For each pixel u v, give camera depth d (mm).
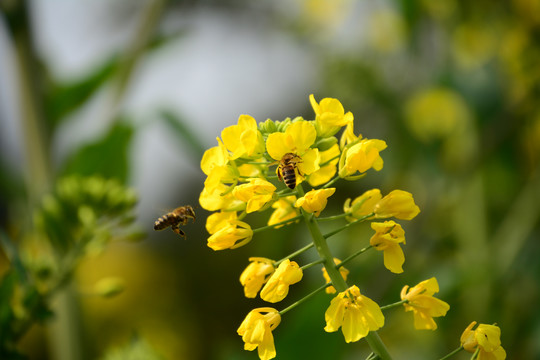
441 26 1200
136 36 992
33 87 936
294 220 713
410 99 1262
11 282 797
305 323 859
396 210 709
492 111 1128
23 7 928
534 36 1118
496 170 1207
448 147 1201
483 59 1165
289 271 697
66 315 890
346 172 706
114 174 919
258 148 720
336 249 1162
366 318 691
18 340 809
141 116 921
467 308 1085
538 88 1094
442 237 1176
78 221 841
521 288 1080
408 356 1146
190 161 967
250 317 702
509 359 1050
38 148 927
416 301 706
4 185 1000
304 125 709
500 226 1175
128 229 853
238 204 723
